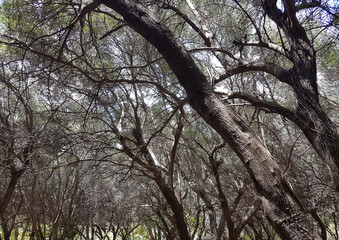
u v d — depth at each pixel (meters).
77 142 6.42
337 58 8.33
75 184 10.51
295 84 5.44
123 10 3.80
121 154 10.57
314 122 4.86
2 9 7.17
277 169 3.11
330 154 4.59
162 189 7.22
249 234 12.82
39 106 10.10
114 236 13.68
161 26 3.62
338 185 4.57
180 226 7.27
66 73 7.41
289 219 2.91
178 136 6.81
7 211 12.09
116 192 11.39
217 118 3.31
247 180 8.13
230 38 8.17
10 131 7.68
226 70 6.50
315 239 2.85
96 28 8.08
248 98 5.45
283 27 6.02
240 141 3.21
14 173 8.88
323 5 5.10
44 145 6.45
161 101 9.39
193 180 9.63
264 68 6.07
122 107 8.46
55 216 11.67
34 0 6.62
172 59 3.53
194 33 9.27
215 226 8.25
